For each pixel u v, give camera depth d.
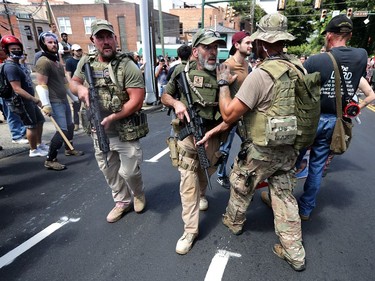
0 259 2.09
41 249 2.19
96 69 2.09
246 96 1.64
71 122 4.24
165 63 9.91
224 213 2.65
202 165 1.92
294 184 1.95
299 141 1.72
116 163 2.44
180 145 2.08
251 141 1.84
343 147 2.15
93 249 2.18
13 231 2.44
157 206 2.81
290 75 1.60
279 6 13.94
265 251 2.11
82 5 26.86
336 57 2.05
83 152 4.46
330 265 1.96
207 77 1.95
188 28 41.19
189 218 2.12
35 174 3.66
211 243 2.21
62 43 5.88
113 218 2.54
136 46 27.89
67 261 2.05
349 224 2.45
